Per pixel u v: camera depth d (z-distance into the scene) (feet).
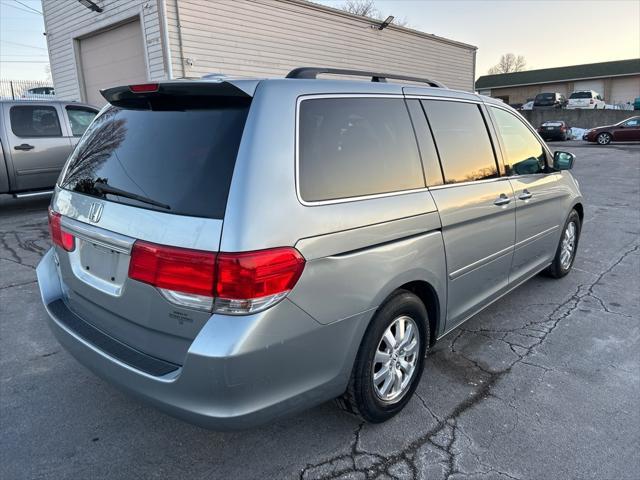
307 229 6.74
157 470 7.79
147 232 6.73
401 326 8.70
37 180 26.32
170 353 6.79
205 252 6.20
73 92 48.49
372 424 8.80
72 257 8.35
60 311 8.68
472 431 8.67
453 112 10.41
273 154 6.68
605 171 44.96
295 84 7.41
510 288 12.70
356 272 7.41
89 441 8.46
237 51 41.78
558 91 155.02
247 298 6.18
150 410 9.33
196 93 7.37
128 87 7.93
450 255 9.52
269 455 8.09
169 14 36.78
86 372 10.65
